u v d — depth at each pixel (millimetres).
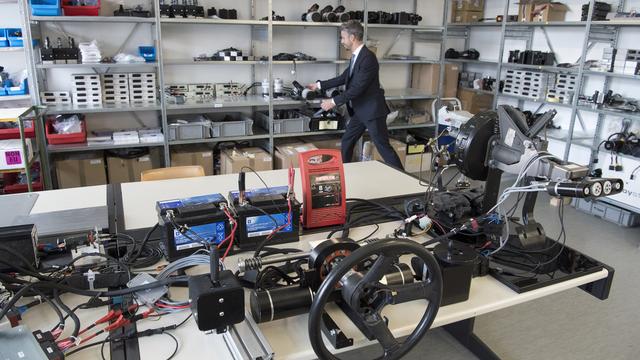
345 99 3869
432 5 5215
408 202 1848
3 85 3494
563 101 4223
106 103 3828
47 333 1038
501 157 1530
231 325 1037
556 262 1466
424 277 1225
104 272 1289
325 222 1718
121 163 3867
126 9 3906
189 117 4328
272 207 1524
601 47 4094
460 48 5523
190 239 1400
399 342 1089
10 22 3646
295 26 4504
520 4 4426
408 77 5359
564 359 2170
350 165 2643
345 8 4707
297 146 4359
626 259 3160
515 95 4609
